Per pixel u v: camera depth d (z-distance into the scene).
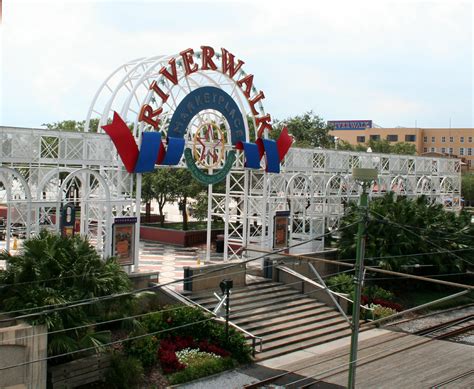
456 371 22.00
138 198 25.72
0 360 16.06
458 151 113.56
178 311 22.77
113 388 18.64
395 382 20.62
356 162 41.34
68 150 24.39
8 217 22.08
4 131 22.39
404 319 29.33
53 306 16.59
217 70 29.48
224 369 21.16
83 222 25.05
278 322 25.59
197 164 29.03
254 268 30.70
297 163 35.12
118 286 18.78
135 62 28.92
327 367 22.02
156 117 26.31
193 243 41.22
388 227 31.62
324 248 36.25
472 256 33.62
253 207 33.56
